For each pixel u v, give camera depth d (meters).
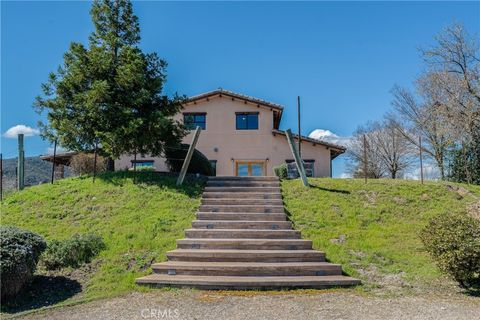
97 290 7.98
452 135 24.98
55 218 12.34
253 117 27.25
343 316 6.31
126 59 16.05
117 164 26.27
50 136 16.11
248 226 10.88
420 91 32.28
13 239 7.93
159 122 15.45
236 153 26.88
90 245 9.70
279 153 26.73
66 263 9.15
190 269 8.53
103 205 13.00
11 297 7.44
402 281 8.32
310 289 7.94
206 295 7.58
